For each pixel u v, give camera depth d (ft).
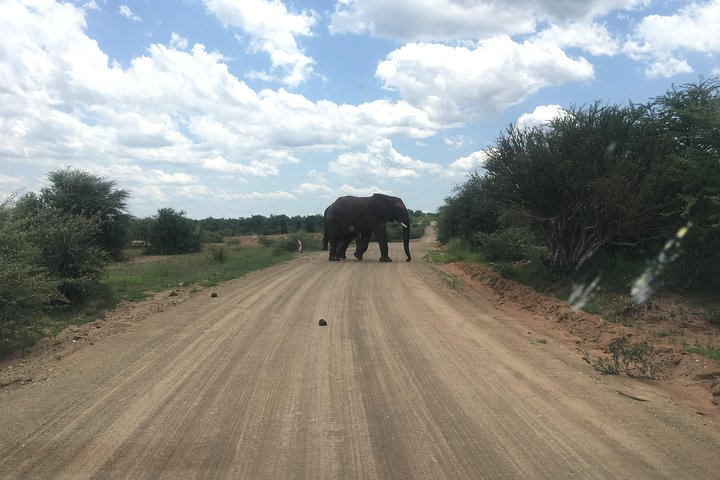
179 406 18.47
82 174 117.60
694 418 17.31
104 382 21.36
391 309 37.76
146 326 32.42
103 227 114.21
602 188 38.81
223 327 31.63
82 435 16.10
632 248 44.60
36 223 38.93
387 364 23.61
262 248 133.08
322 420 17.16
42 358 25.81
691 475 13.41
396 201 84.07
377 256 98.84
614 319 31.99
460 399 19.04
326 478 13.37
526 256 65.46
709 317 30.04
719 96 38.78
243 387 20.48
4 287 26.99
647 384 21.03
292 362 23.98
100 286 41.11
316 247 135.03
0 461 14.44
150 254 150.61
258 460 14.34
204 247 161.48
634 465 13.93
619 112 42.09
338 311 36.91
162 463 14.21
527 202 45.24
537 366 23.30
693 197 35.22
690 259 35.94
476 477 13.35
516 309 39.68
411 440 15.57
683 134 38.58
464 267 67.56
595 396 19.33
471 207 94.32
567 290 41.65
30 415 17.88
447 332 30.19
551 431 16.15
